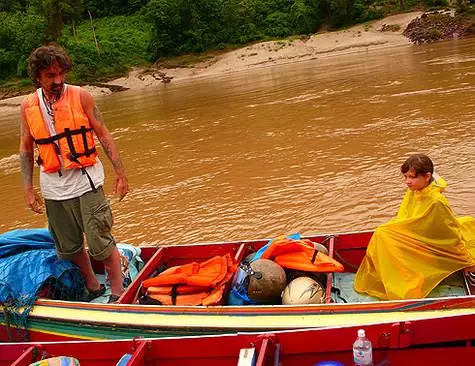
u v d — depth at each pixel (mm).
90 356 4633
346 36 48750
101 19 60000
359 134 13859
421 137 12586
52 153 5098
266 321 4570
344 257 5871
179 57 52844
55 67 4891
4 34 49062
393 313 4426
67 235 5465
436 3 51531
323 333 4176
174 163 14047
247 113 20391
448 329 4039
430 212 4883
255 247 6004
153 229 9492
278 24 55656
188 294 5172
